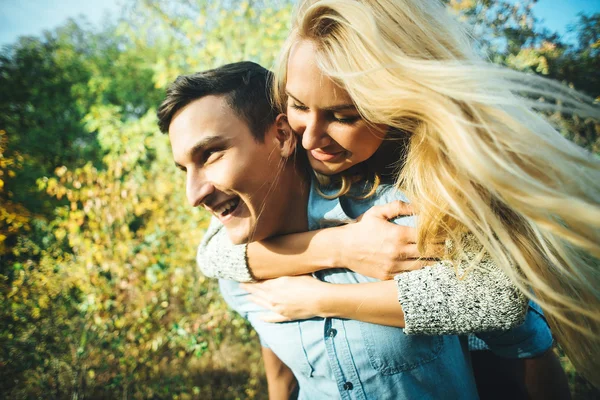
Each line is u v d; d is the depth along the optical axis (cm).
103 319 321
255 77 99
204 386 327
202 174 94
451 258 89
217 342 352
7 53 1027
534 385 118
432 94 83
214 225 126
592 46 279
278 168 99
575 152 87
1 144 473
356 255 98
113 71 1105
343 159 94
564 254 84
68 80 1082
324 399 110
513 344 109
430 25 90
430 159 87
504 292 85
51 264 342
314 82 84
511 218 88
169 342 340
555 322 94
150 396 311
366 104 83
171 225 377
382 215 99
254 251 110
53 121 955
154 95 990
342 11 83
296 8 91
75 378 292
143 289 338
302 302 101
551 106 91
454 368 104
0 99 944
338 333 100
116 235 353
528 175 81
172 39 534
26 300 311
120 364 312
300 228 111
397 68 83
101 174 364
